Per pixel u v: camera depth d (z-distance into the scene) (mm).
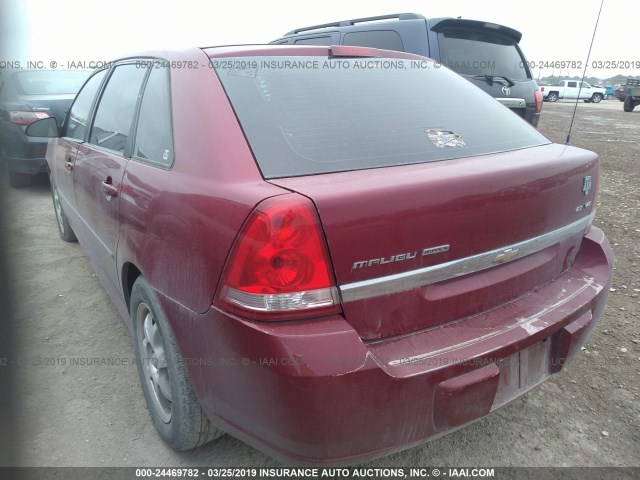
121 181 2479
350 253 1636
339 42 6477
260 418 1688
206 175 1871
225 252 1680
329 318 1646
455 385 1748
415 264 1754
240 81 2121
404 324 1780
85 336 3312
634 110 24500
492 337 1871
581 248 2475
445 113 2418
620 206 6145
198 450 2355
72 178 3520
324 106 2143
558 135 12828
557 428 2494
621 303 3703
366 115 2174
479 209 1863
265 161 1845
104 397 2711
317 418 1578
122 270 2586
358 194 1646
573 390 2771
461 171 1888
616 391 2762
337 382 1561
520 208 1993
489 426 2514
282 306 1597
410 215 1713
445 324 1878
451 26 5785
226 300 1677
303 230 1576
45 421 2523
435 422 1765
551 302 2141
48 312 3619
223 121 1954
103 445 2379
